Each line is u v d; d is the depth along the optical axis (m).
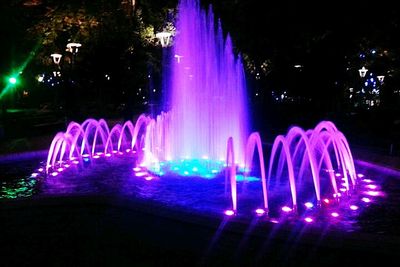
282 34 21.03
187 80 16.59
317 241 5.04
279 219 6.70
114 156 12.41
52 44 23.16
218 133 13.33
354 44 19.84
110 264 4.91
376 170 10.21
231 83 17.44
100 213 6.33
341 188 8.64
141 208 6.16
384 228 6.34
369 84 28.78
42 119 24.14
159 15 24.33
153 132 12.33
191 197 7.95
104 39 18.77
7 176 9.93
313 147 10.03
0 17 19.69
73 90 21.75
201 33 19.75
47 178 9.73
